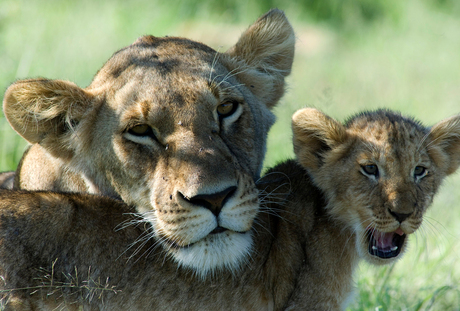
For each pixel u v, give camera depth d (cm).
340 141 771
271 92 905
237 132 761
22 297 698
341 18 2598
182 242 680
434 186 765
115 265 734
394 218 717
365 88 1970
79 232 727
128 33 1930
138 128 720
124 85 743
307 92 1805
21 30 1672
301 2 2609
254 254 770
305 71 2108
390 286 952
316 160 802
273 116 893
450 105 1831
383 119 779
